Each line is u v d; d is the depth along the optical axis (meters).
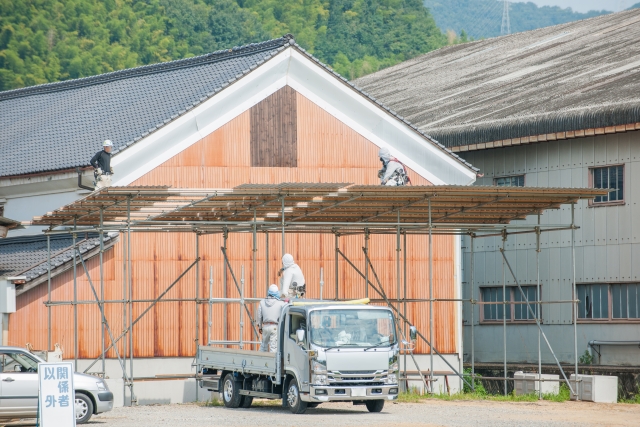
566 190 37.78
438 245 50.22
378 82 78.62
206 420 31.91
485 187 36.88
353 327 33.44
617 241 49.22
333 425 29.55
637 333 48.03
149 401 44.12
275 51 46.94
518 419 32.41
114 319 44.28
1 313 42.53
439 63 79.94
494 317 55.25
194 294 45.81
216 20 162.25
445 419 32.00
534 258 53.25
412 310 49.59
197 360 40.03
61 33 147.12
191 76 53.19
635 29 67.81
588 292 50.59
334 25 179.75
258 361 35.19
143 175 44.94
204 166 46.09
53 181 48.06
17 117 60.62
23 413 30.70
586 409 36.66
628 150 48.78
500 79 65.25
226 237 43.06
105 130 50.12
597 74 57.25
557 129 49.53
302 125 47.94
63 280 43.62
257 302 46.91
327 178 48.19
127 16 154.00
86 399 31.58
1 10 144.00
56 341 43.41
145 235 45.16
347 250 48.94
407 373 46.03
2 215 51.81
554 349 51.81
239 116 46.81
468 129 53.84
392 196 38.06
